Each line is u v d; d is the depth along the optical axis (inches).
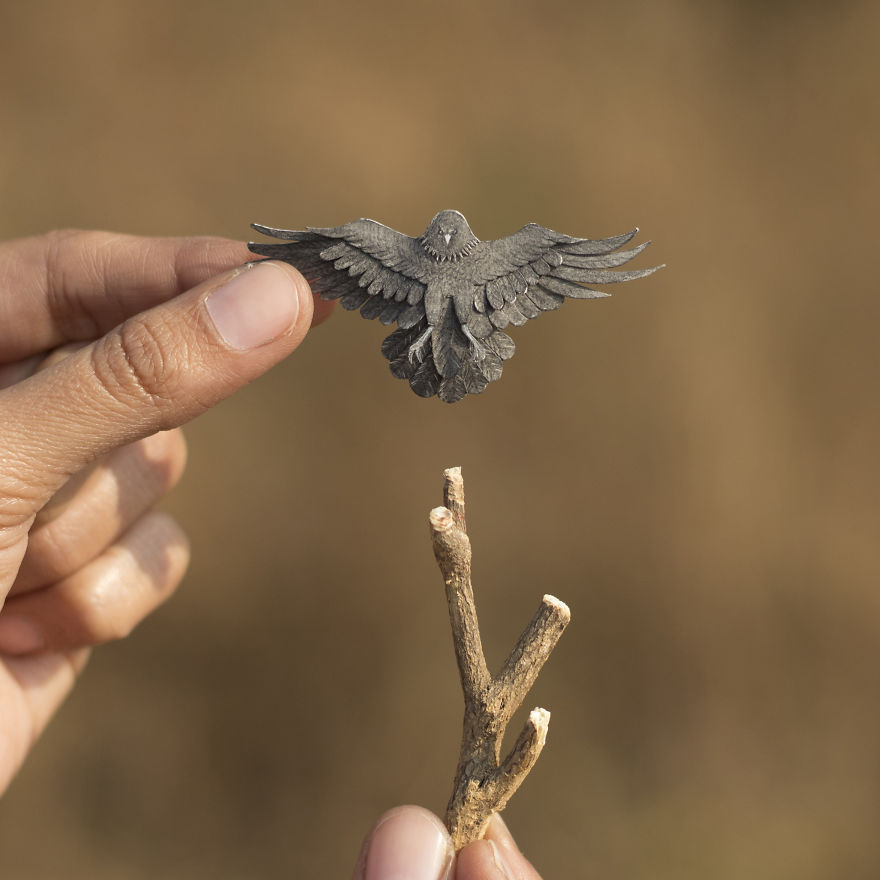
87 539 16.6
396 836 14.4
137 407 14.4
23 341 17.1
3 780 17.1
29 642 17.0
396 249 14.3
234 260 16.6
